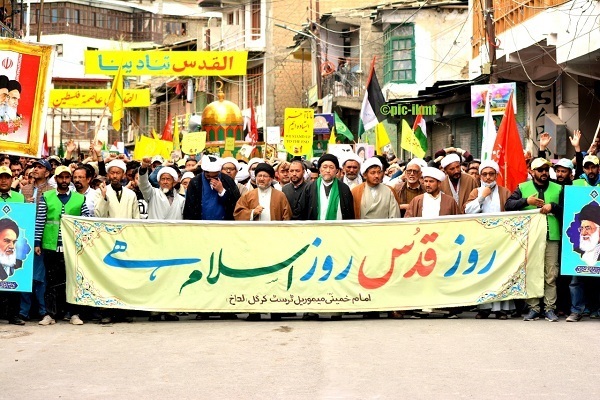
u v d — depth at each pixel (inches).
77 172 516.7
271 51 2084.2
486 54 1082.1
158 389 335.9
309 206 516.1
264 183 515.8
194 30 3363.7
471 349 403.5
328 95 1738.4
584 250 486.9
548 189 500.4
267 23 2080.5
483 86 789.2
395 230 502.0
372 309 499.5
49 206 501.4
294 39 1980.8
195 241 502.3
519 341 423.5
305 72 2097.7
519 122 1101.7
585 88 999.0
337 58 1774.1
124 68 1223.5
